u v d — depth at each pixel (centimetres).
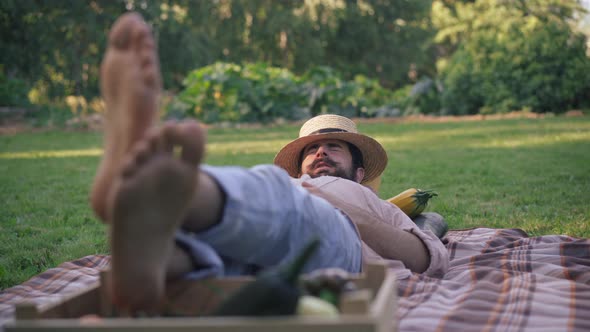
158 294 133
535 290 229
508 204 538
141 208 121
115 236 124
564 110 1908
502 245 341
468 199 572
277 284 128
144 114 131
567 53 1891
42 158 1084
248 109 1772
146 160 121
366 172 345
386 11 3362
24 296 263
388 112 1930
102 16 2477
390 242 254
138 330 116
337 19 3234
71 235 455
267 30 3073
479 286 236
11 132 1759
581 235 394
